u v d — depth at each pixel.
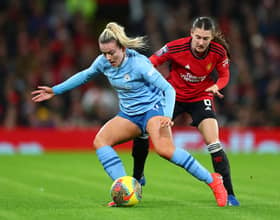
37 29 69.69
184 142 60.19
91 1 72.81
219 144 28.09
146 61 26.50
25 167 44.75
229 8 74.25
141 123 26.92
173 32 69.56
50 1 73.50
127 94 26.70
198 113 28.98
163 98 27.19
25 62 65.50
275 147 61.97
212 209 25.98
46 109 62.59
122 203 26.30
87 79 27.64
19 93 62.56
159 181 36.78
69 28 70.38
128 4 76.69
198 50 27.94
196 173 26.78
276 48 72.12
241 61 68.50
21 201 28.33
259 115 65.75
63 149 59.53
